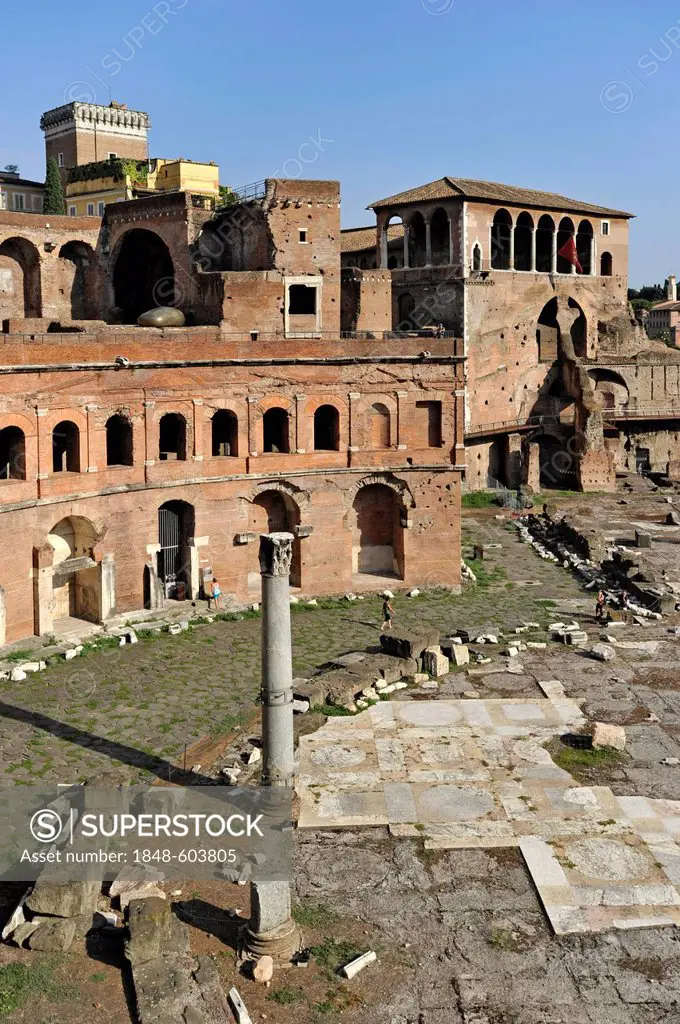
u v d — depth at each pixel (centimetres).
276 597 2930
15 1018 2281
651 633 5109
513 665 4619
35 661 4456
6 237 6956
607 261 11069
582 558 6750
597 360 10625
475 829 3164
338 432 5672
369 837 3125
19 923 2592
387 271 8244
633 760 3641
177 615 5166
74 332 5628
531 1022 2330
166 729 3825
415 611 5475
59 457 5228
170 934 2508
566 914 2725
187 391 5197
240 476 5406
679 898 2800
